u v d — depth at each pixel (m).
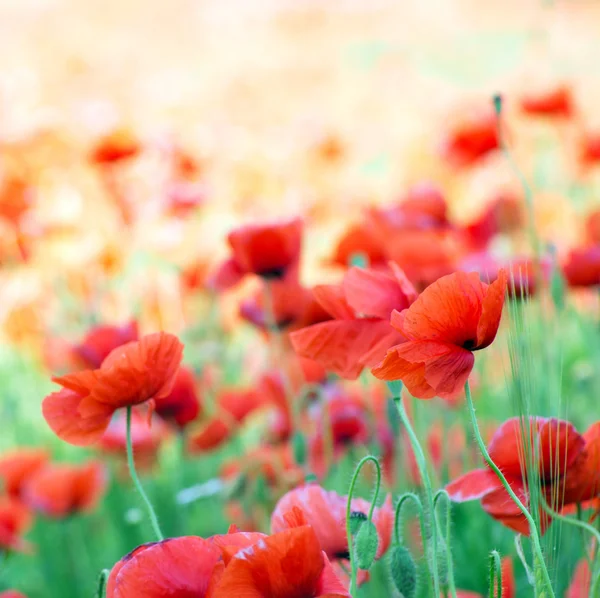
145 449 2.13
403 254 1.81
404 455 1.73
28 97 6.09
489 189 3.44
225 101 6.77
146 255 2.76
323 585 1.29
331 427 1.77
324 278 2.87
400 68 6.72
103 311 2.73
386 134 5.34
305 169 3.71
